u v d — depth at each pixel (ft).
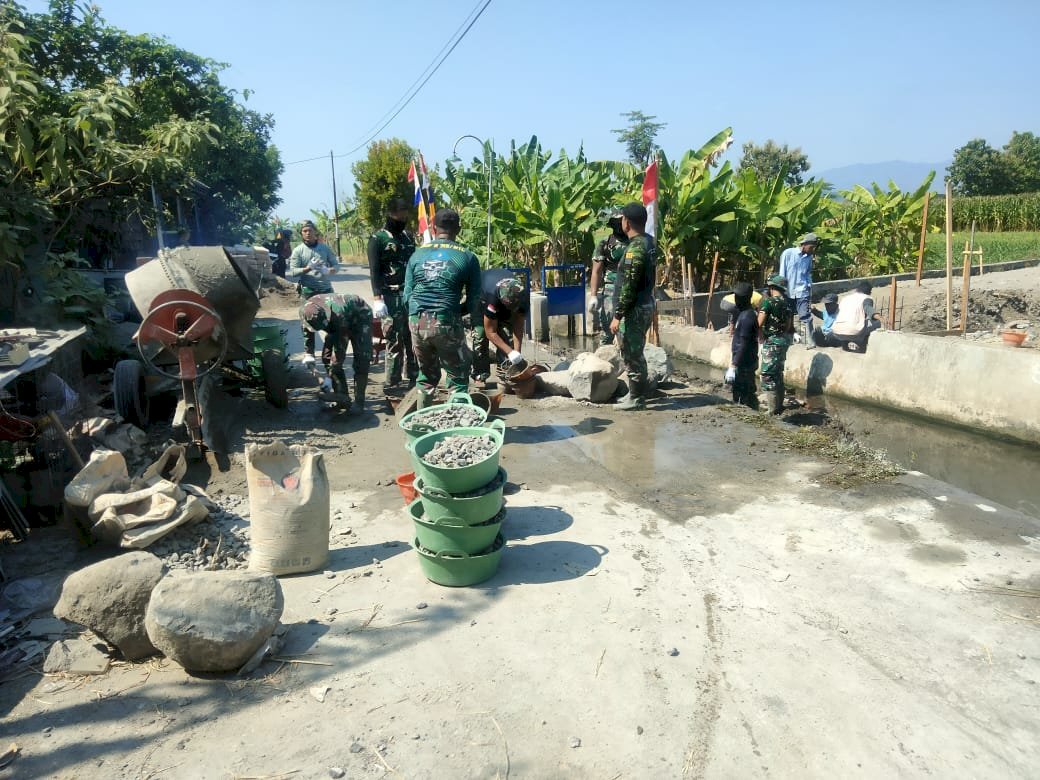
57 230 28.55
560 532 15.25
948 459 25.25
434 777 8.69
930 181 66.80
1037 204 120.67
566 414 24.53
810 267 38.40
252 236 103.71
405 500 16.30
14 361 15.06
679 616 12.01
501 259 58.80
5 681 10.51
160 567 11.18
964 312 39.63
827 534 14.98
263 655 10.78
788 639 11.35
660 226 51.98
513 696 10.11
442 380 25.23
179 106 65.21
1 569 13.23
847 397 33.40
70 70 47.09
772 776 8.68
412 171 40.70
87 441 18.72
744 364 27.89
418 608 12.30
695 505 16.61
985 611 12.03
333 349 23.30
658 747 9.16
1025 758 8.92
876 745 9.15
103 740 9.29
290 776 8.68
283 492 13.10
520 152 63.62
